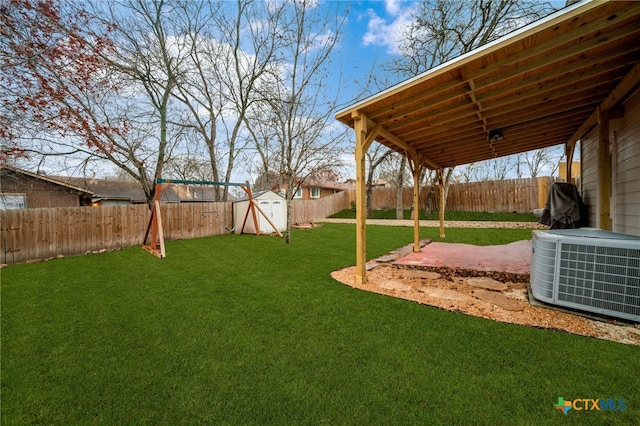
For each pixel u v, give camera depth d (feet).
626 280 8.14
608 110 13.50
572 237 9.04
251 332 8.24
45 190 35.19
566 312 9.05
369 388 5.67
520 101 12.85
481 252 19.75
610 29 8.09
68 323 9.08
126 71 26.89
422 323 8.59
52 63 20.68
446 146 20.15
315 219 55.06
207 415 5.06
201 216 33.22
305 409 5.15
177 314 9.70
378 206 63.72
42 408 5.30
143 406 5.32
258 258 19.15
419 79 10.45
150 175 32.01
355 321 8.84
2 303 10.96
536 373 5.98
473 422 4.76
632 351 6.69
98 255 22.00
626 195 13.42
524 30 8.02
